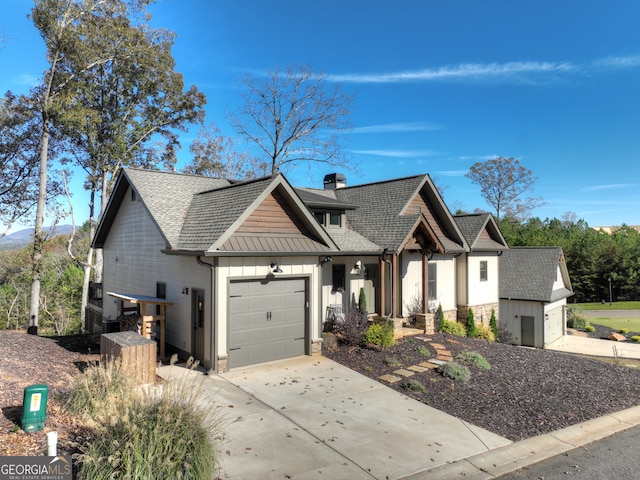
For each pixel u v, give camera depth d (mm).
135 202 15094
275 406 8289
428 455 6645
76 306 31297
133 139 28141
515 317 24031
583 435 7832
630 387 10977
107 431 5039
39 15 20250
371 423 7734
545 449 7156
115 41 24172
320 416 7914
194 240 11156
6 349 9719
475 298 21562
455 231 19344
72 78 23031
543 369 11961
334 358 11828
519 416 8547
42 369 8484
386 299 17312
